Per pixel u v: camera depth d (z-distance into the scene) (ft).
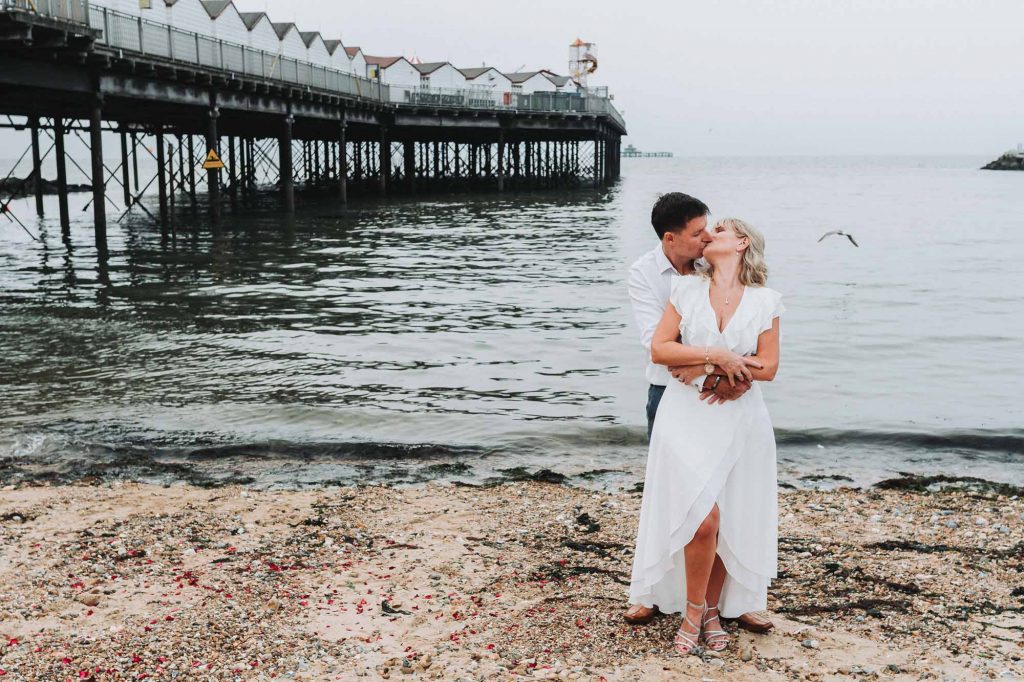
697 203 13.41
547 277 58.23
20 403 28.07
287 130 110.63
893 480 21.79
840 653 13.17
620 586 15.58
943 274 58.85
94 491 20.76
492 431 25.55
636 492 20.97
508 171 214.28
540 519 19.06
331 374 32.09
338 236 87.30
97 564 16.48
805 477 22.21
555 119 175.32
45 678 12.43
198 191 179.83
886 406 28.22
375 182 188.44
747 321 12.43
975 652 13.20
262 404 28.04
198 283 55.42
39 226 99.09
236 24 131.85
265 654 13.19
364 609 14.73
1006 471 22.65
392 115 155.84
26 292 51.60
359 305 47.37
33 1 53.31
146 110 90.63
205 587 15.55
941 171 436.76
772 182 272.10
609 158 242.78
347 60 182.70
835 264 64.85
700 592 13.00
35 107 84.38
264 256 70.23
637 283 14.21
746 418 12.82
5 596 15.08
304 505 19.88
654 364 14.35
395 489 21.06
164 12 113.50
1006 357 34.96
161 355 34.96
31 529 18.25
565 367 33.40
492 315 44.39
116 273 59.98
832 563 16.58
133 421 26.27
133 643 13.50
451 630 13.96
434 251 74.02
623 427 25.85
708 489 12.56
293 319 43.11
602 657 13.03
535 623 14.17
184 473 22.22
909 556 16.96
